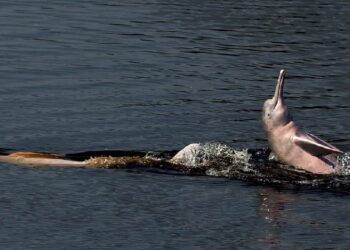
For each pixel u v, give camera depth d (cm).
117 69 3888
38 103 3316
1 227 2159
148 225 2198
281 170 2616
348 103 3444
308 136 2658
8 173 2523
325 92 3597
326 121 3197
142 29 4662
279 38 4544
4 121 3070
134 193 2409
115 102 3369
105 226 2184
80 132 2978
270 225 2216
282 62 4078
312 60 4125
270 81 3759
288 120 2662
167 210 2298
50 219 2217
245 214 2284
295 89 3638
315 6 5441
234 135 2997
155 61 4044
